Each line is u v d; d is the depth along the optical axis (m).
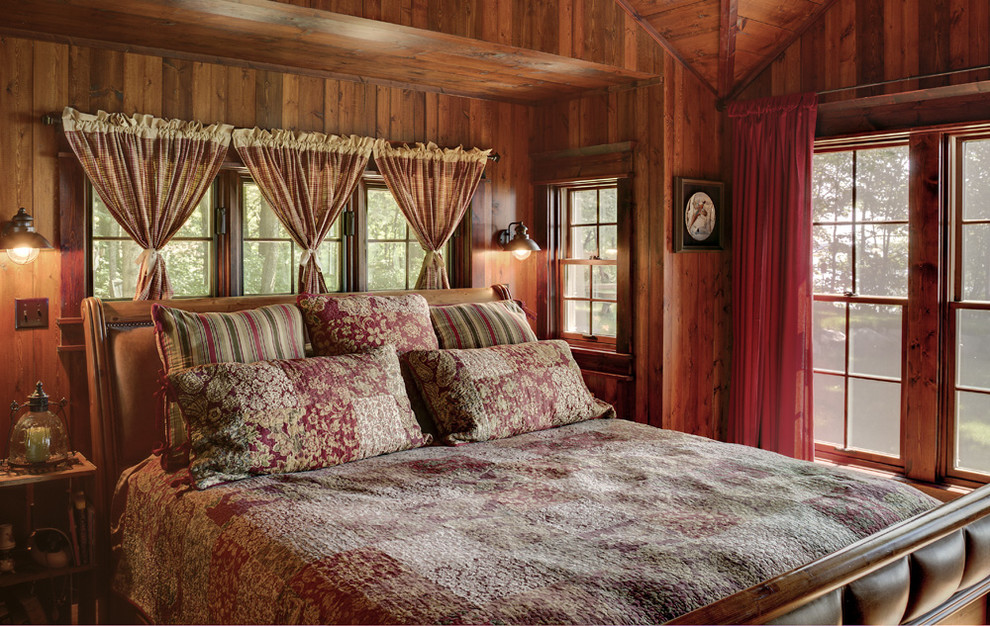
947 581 2.12
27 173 3.13
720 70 4.15
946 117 3.61
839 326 4.15
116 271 3.41
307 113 3.85
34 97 3.13
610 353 4.36
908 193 3.81
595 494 2.35
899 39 3.70
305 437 2.63
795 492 2.35
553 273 4.77
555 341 3.54
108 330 3.05
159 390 2.78
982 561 2.27
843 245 4.13
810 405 3.99
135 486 2.74
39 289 3.19
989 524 2.32
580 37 3.67
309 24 3.05
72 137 3.15
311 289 3.80
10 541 2.75
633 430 3.22
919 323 3.77
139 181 3.31
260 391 2.63
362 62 3.70
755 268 4.19
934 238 3.70
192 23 3.03
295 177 3.75
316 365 2.83
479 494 2.37
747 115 4.21
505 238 4.60
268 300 3.53
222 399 2.58
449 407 3.05
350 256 4.06
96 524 2.91
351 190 3.92
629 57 3.88
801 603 1.68
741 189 4.27
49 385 3.22
